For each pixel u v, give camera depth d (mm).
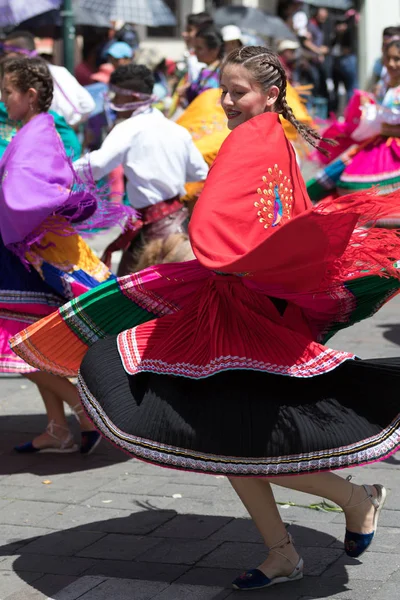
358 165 8781
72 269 5660
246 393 3855
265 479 4094
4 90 5723
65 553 4629
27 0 12734
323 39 23922
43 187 5445
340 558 4414
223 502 5191
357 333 8609
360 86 25922
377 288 4195
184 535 4781
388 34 8984
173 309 4336
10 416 6871
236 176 3863
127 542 4727
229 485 5441
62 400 6109
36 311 5773
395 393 3889
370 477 5453
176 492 5367
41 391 6094
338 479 4148
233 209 3820
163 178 6445
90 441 6000
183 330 4035
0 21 12727
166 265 4250
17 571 4449
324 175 8938
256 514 4141
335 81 22312
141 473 5703
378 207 3736
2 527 4969
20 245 5566
